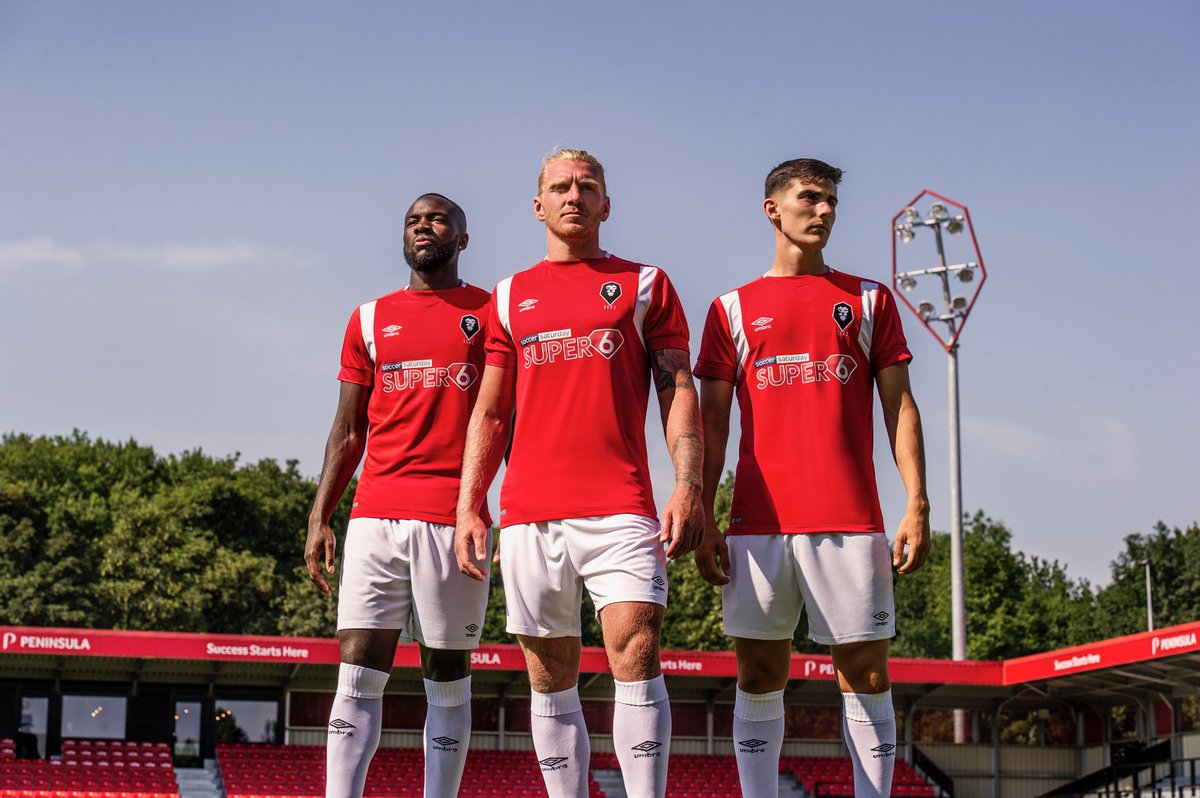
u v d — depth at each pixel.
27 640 31.64
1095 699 40.38
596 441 6.17
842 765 39.75
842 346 6.93
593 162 6.50
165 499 64.06
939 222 42.22
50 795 31.31
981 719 41.34
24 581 59.22
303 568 64.44
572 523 6.11
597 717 39.09
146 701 37.28
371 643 7.21
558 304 6.33
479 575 6.38
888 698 6.87
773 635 6.86
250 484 66.94
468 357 7.46
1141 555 80.44
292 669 36.22
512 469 6.35
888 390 7.00
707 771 38.62
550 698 6.30
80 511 63.06
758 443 6.96
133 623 59.97
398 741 38.81
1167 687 37.09
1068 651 34.78
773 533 6.82
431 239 7.59
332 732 7.12
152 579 60.12
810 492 6.80
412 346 7.47
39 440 70.44
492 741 39.34
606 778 37.97
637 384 6.30
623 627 5.94
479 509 6.41
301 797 34.78
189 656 32.84
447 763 7.30
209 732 37.50
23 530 60.94
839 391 6.90
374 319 7.64
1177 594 78.50
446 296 7.59
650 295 6.34
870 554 6.75
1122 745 39.41
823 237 7.02
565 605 6.23
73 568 60.66
